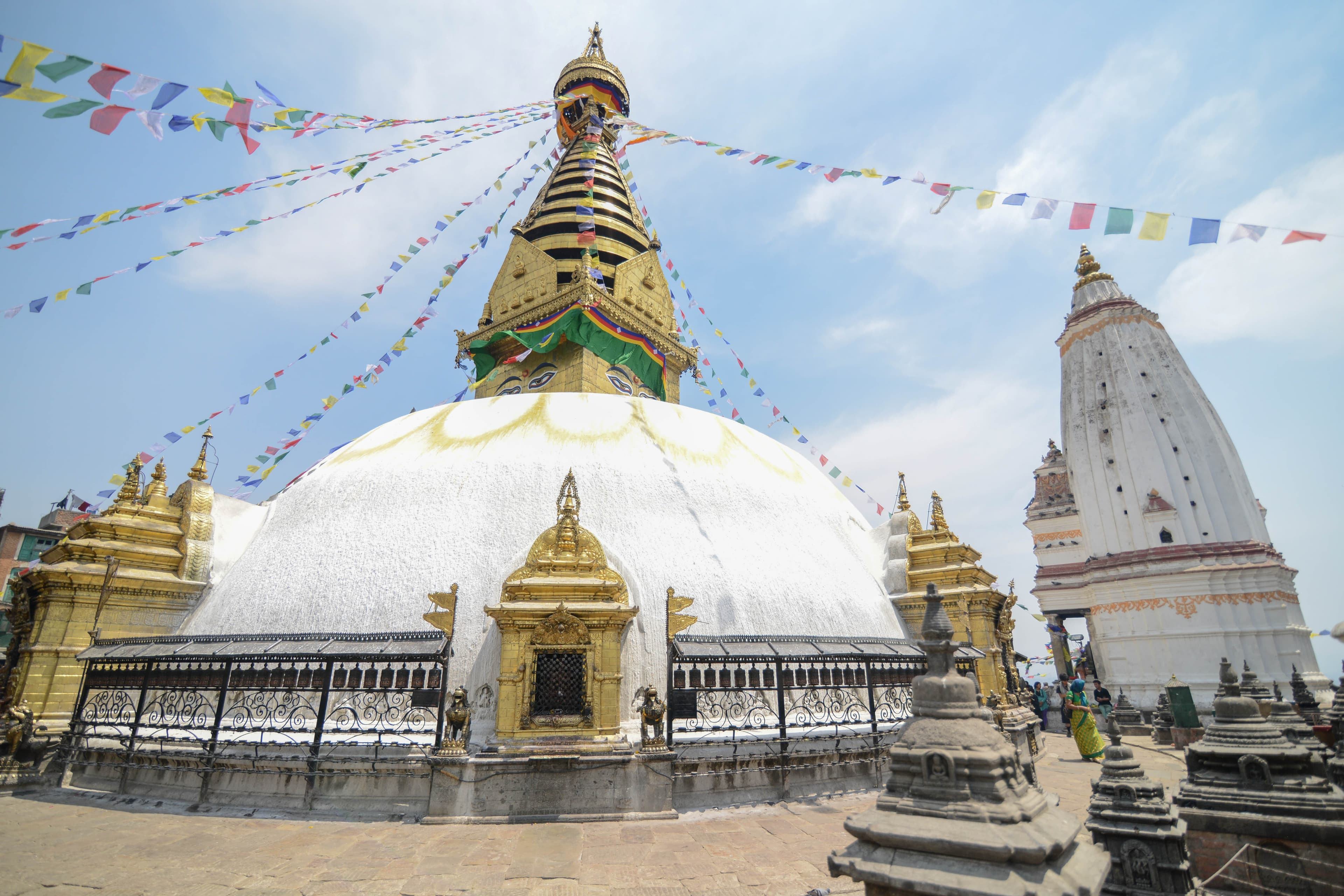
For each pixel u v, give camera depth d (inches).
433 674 422.3
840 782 437.1
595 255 1034.1
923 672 517.7
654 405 668.1
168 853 309.7
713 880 274.8
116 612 494.6
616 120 961.5
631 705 427.8
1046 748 711.7
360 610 459.2
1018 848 140.2
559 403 634.2
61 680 470.6
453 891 265.4
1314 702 598.5
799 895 258.8
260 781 397.4
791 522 593.6
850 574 588.1
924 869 146.9
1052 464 1651.1
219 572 543.8
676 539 511.8
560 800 368.5
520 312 983.0
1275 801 250.4
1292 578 1253.7
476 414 634.2
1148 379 1391.5
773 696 460.8
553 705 398.9
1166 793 440.8
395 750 393.1
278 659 399.9
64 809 388.5
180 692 454.3
